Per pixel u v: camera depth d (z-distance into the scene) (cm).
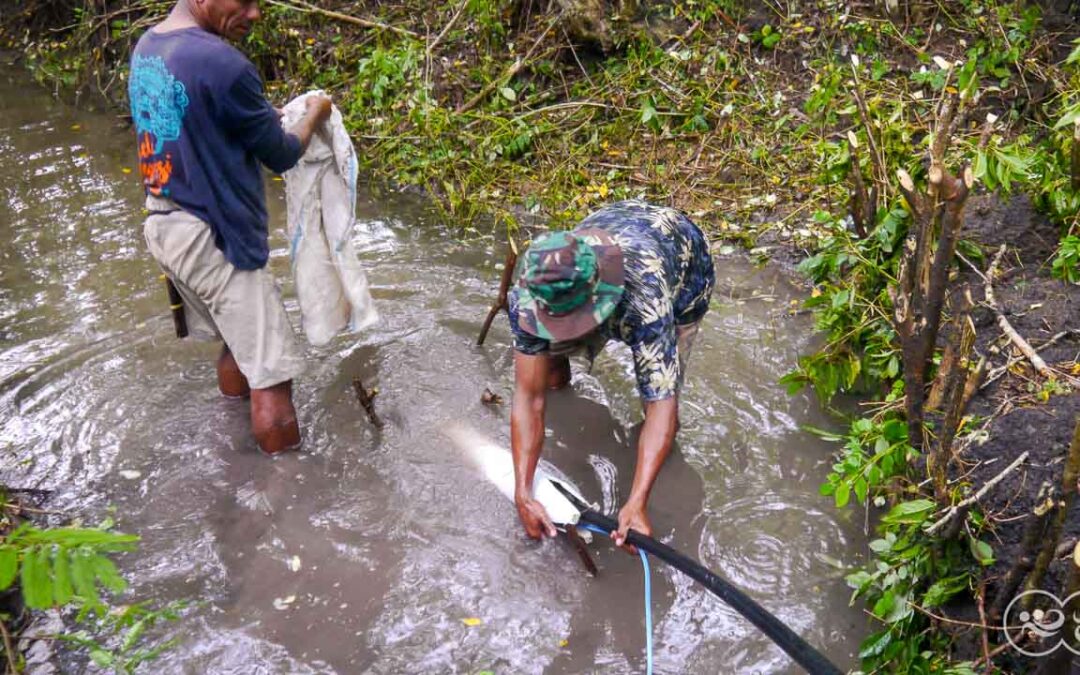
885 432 345
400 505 391
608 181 611
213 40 357
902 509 302
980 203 464
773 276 531
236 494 399
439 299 523
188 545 376
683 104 648
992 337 401
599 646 334
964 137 525
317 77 743
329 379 462
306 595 354
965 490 331
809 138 608
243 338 397
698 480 401
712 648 332
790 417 431
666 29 698
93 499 397
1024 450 338
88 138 737
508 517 384
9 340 494
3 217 619
